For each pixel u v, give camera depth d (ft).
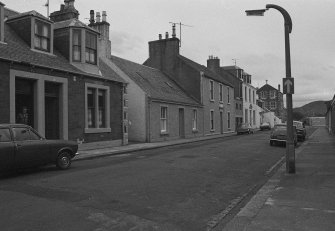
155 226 20.17
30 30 57.11
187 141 90.89
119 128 74.79
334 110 115.85
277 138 75.66
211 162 48.39
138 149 66.28
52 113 58.85
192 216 22.48
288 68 38.40
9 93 49.24
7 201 25.02
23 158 36.60
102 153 57.11
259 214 22.11
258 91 313.94
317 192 28.22
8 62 49.19
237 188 31.63
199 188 31.09
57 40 65.05
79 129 62.18
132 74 94.12
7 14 64.85
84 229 19.27
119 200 25.77
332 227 19.44
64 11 74.28
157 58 125.59
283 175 36.86
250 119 188.65
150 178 35.01
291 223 20.21
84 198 26.11
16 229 19.08
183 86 121.29
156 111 90.07
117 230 19.31
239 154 59.00
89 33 66.49
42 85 54.54
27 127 38.22
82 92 63.26
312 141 91.45
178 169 41.45
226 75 170.19
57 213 22.12
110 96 71.67
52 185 30.86
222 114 141.08
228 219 22.03
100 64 78.28
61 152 40.42
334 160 48.73
